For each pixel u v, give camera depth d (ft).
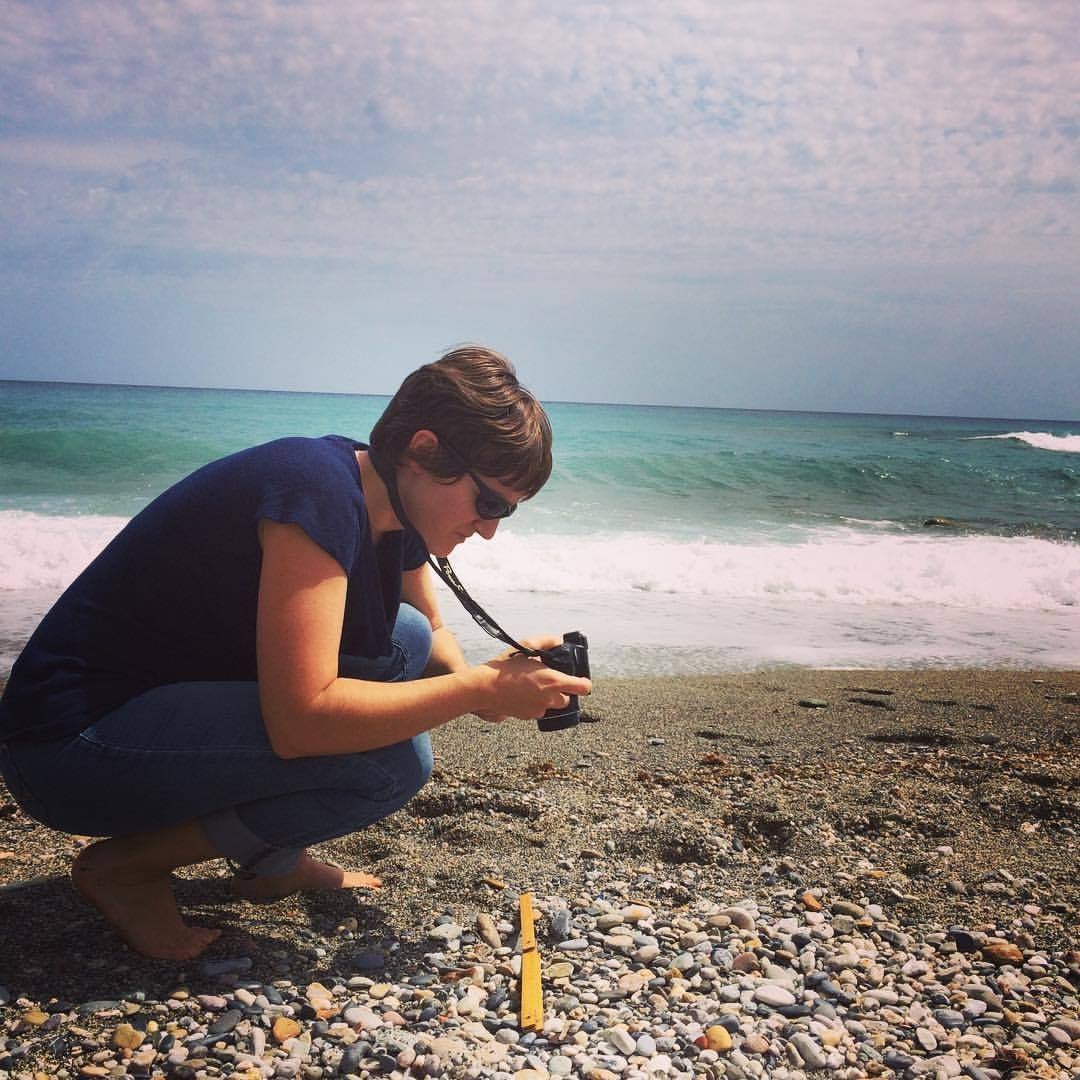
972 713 16.05
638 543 37.86
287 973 6.66
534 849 9.07
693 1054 5.93
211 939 6.96
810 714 15.51
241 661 6.19
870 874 8.63
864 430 166.81
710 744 13.19
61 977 6.37
